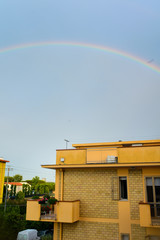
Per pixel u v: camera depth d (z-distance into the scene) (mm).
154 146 15352
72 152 17625
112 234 15023
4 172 45938
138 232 14547
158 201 14727
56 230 16203
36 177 90938
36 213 15672
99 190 16062
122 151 15867
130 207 15078
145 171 15359
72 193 16672
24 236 23844
